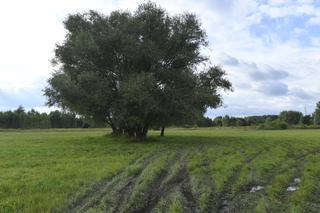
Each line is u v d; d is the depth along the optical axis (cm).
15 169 2153
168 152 3111
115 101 4256
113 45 4394
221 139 4872
